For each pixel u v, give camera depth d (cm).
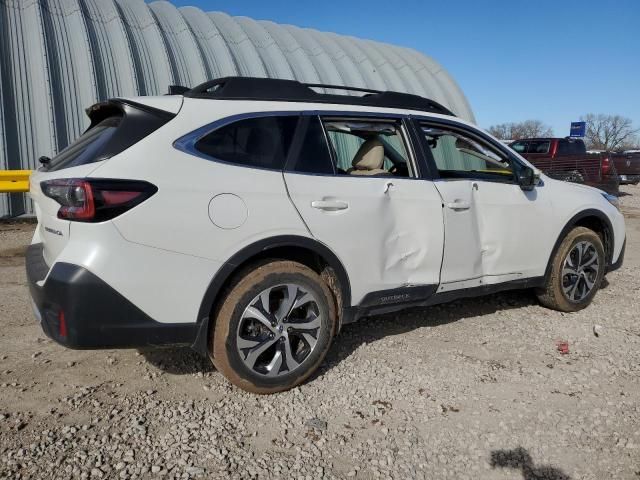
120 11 1187
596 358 391
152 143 296
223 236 303
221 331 311
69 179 281
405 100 411
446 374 362
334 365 374
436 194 390
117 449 272
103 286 275
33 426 292
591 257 495
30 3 1035
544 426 300
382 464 265
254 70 1300
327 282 354
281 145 336
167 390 337
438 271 394
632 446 281
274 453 273
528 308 504
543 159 1620
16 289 556
